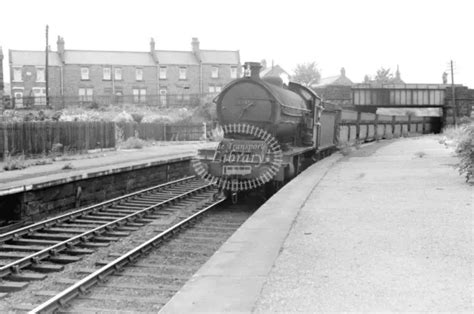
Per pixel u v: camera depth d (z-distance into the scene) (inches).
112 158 812.6
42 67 2449.6
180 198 591.5
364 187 500.7
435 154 902.4
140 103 2381.9
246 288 213.3
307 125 674.2
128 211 522.3
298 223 337.7
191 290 211.6
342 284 216.5
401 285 213.6
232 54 2733.8
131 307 256.7
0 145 700.7
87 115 1668.3
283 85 640.4
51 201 517.0
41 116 1343.5
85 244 382.9
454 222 329.7
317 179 554.9
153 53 2628.0
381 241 285.9
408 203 404.5
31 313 232.2
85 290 275.9
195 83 2632.9
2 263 342.3
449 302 193.6
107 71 2529.5
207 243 390.0
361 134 1306.6
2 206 461.4
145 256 352.2
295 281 221.5
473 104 2305.6
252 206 545.6
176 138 1473.9
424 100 2304.4
